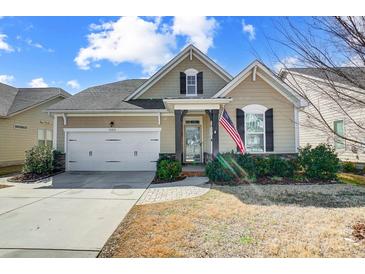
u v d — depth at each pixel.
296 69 4.37
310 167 10.08
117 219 5.64
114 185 9.87
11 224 5.41
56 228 5.13
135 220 5.51
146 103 14.59
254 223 5.10
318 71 4.02
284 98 11.73
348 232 4.55
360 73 3.74
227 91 11.59
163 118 14.11
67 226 5.24
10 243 4.42
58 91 23.11
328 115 12.35
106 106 13.95
